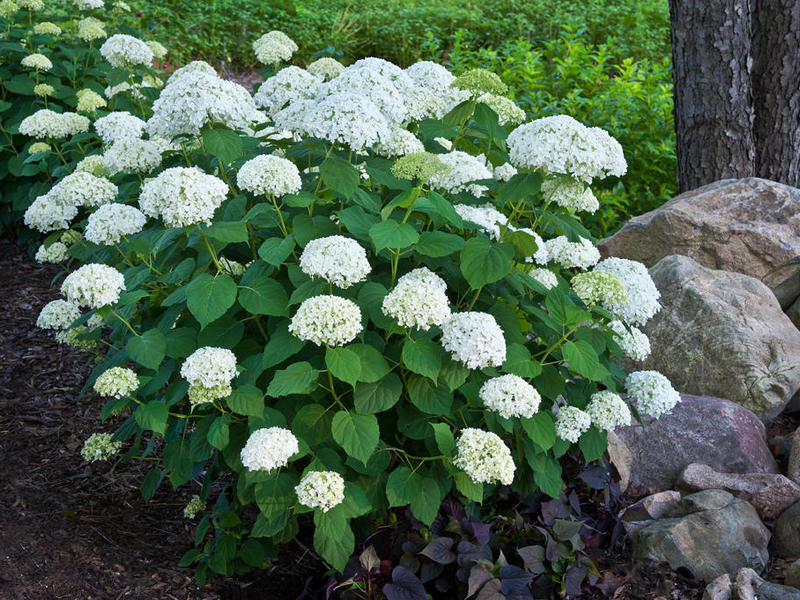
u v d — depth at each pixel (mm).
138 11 10883
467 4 13945
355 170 2758
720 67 5656
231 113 2967
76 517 3422
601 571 3238
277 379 2482
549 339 2992
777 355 4152
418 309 2457
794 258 4723
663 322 4453
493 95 3486
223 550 3004
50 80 5859
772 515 3518
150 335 2703
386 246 2463
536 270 2996
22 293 5418
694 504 3471
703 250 4871
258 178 2682
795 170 6062
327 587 2842
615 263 3293
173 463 2979
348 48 12359
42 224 3604
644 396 3215
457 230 2994
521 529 3127
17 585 2939
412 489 2709
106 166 3383
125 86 5238
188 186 2584
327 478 2482
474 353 2512
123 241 3232
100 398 4426
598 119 7535
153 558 3219
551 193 2922
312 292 2590
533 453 2916
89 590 2977
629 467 3805
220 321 2846
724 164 5816
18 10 6422
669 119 7359
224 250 3115
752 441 3850
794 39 5691
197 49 11555
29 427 4105
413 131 3482
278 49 4391
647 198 6898
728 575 3076
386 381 2646
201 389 2543
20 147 5809
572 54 9266
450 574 2949
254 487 2748
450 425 2898
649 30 13180
